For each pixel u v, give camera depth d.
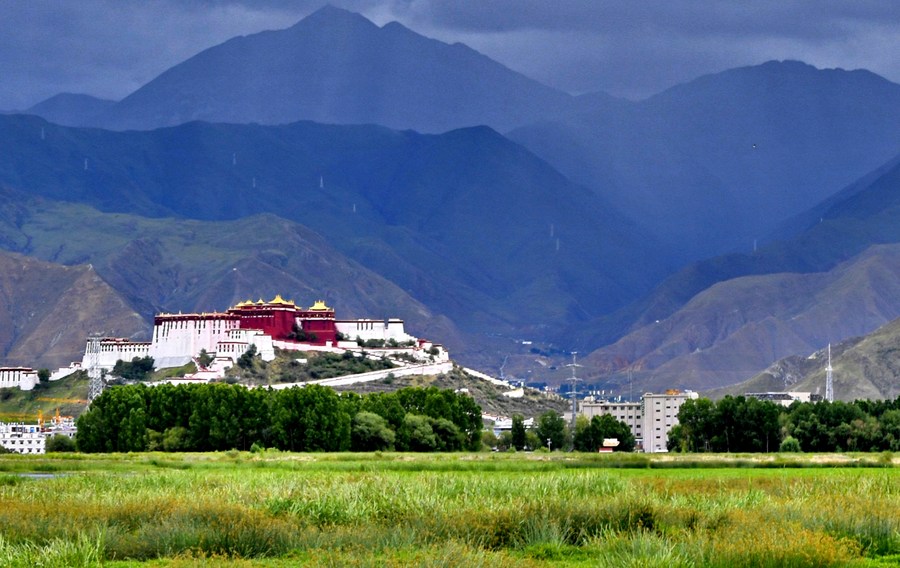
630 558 154.12
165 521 176.00
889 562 162.25
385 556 157.25
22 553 160.12
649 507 186.50
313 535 171.88
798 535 161.25
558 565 159.50
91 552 160.62
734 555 153.25
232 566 156.25
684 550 156.62
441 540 170.00
